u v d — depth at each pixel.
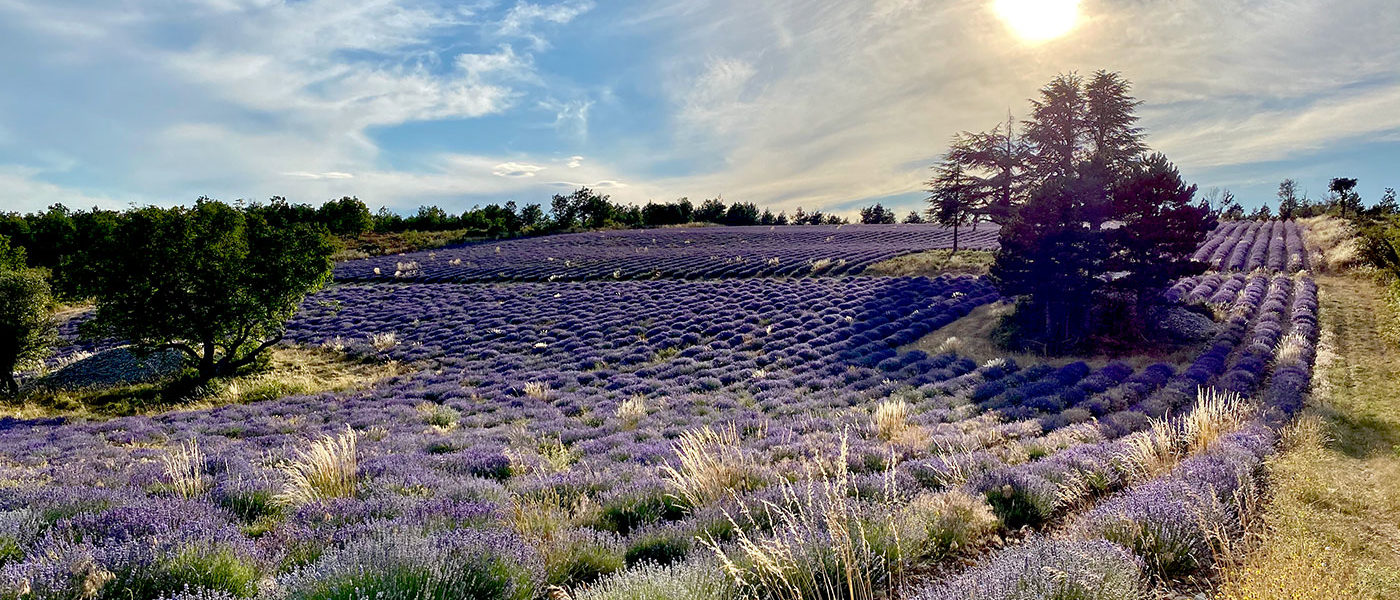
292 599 4.04
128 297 23.91
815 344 26.94
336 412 18.66
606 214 112.19
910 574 5.13
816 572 4.59
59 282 24.45
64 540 5.25
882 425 12.43
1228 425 10.43
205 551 4.76
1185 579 4.97
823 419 14.14
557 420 16.23
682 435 12.42
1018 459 9.51
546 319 35.53
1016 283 25.78
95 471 9.57
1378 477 8.05
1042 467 7.97
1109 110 35.16
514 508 6.64
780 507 6.18
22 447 12.80
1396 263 26.77
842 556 4.51
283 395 23.08
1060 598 3.95
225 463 9.38
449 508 6.36
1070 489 7.33
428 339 32.78
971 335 27.33
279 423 16.70
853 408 15.86
